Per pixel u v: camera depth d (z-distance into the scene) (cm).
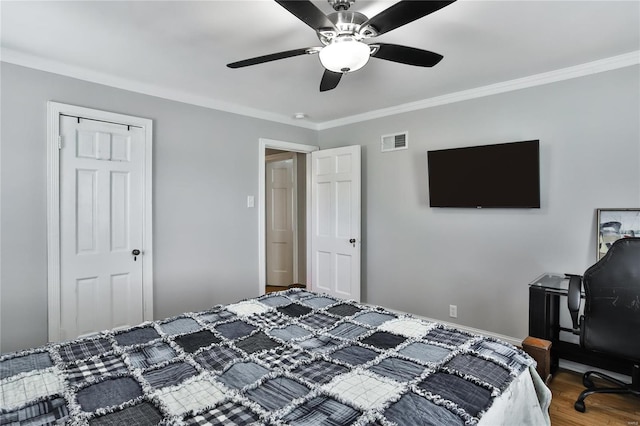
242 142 376
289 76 287
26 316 251
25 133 249
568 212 272
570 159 271
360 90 322
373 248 400
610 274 196
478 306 322
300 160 548
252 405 107
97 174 281
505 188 297
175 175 327
